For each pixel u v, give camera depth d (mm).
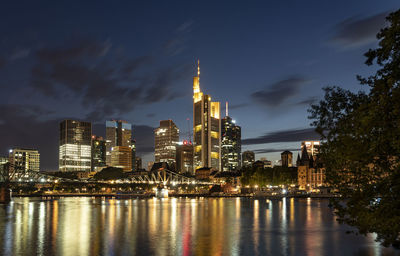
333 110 34500
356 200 30703
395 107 26875
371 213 29812
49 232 91188
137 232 90375
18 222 116000
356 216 32969
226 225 104500
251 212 150375
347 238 76438
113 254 63188
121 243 73938
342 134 31516
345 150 29875
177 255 62094
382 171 29562
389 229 28594
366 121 27609
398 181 27828
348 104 34281
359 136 29359
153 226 102875
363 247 65125
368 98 32906
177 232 90062
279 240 76375
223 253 63594
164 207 190750
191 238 80062
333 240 74812
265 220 117188
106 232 90562
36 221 119000
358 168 30547
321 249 65438
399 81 28422
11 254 63688
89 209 178625
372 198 30391
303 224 105062
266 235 83875
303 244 71062
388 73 30312
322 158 34562
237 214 141125
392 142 27078
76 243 74125
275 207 179125
